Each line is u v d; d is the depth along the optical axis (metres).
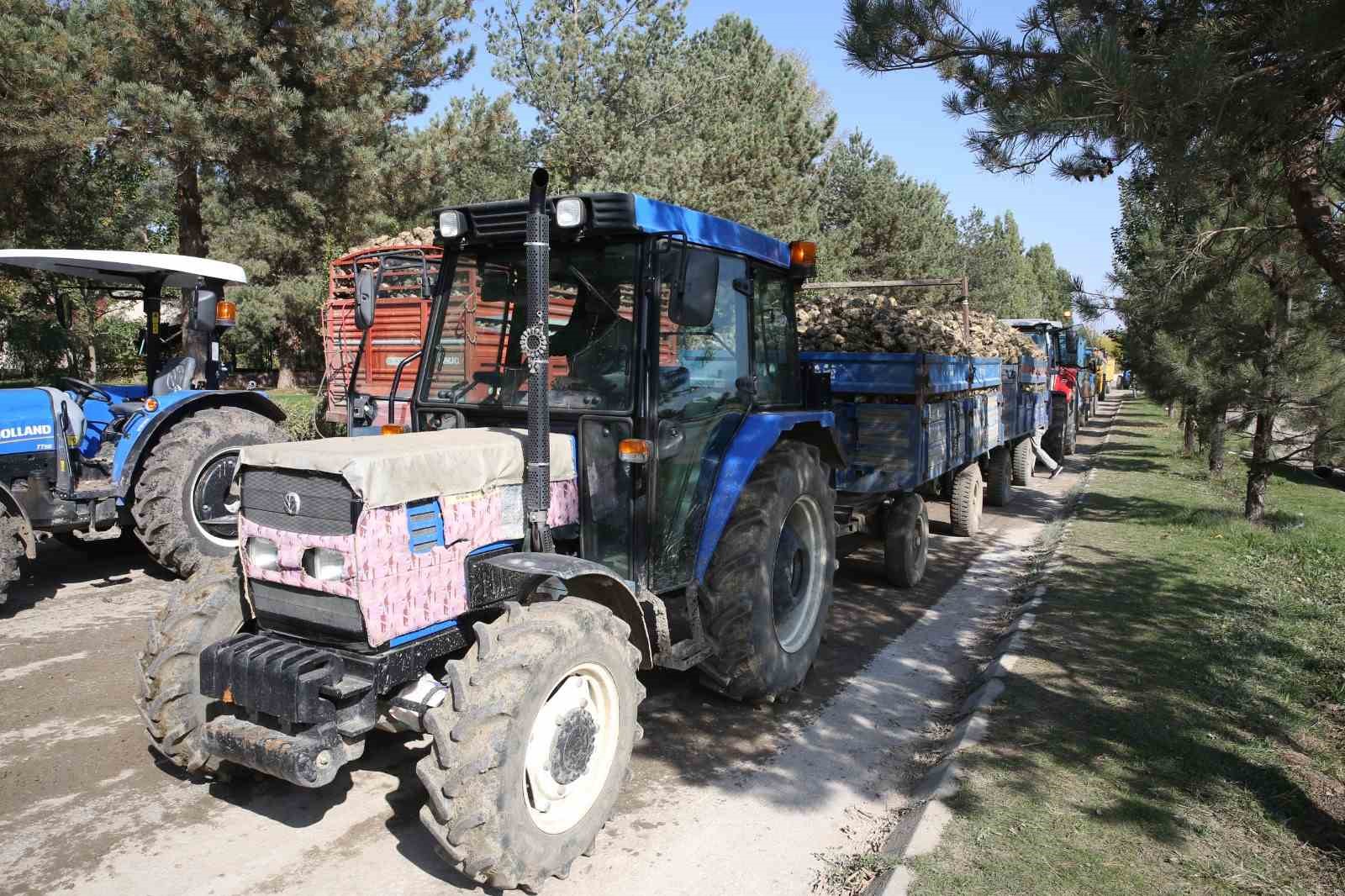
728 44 25.53
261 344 25.61
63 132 10.55
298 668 3.00
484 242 4.16
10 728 4.32
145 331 7.52
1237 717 4.54
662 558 4.14
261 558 3.24
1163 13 3.68
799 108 23.27
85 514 6.36
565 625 3.11
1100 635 5.79
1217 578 7.34
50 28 10.99
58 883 3.13
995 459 11.27
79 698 4.68
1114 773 3.91
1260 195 4.27
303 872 3.23
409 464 3.11
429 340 4.37
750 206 19.22
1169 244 6.50
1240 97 3.27
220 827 3.52
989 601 7.05
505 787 2.84
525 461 3.56
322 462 3.03
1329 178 3.86
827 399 6.04
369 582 2.98
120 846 3.37
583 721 3.22
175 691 3.41
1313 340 8.87
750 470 4.40
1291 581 7.32
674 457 4.17
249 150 12.39
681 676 5.32
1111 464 16.02
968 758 4.04
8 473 6.00
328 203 13.95
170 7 10.91
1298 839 3.41
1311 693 4.90
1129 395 47.94
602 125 18.28
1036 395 13.40
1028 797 3.69
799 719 4.73
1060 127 3.56
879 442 6.88
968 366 8.37
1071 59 3.58
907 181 27.41
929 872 3.13
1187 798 3.71
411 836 3.49
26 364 11.61
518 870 2.89
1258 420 10.20
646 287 3.85
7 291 12.38
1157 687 4.92
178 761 3.55
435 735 2.87
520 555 3.33
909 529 7.19
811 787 3.99
